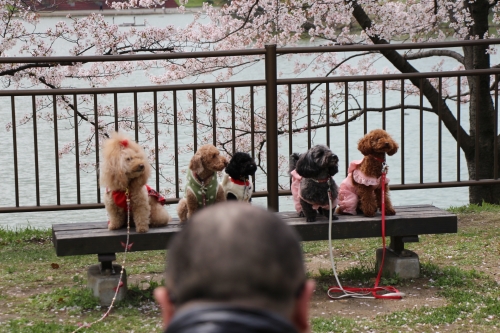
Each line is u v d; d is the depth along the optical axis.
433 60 20.19
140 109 10.06
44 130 15.73
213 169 4.14
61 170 12.71
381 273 4.66
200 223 0.93
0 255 5.55
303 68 10.40
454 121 9.12
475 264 4.93
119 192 4.11
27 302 4.21
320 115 10.25
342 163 12.84
